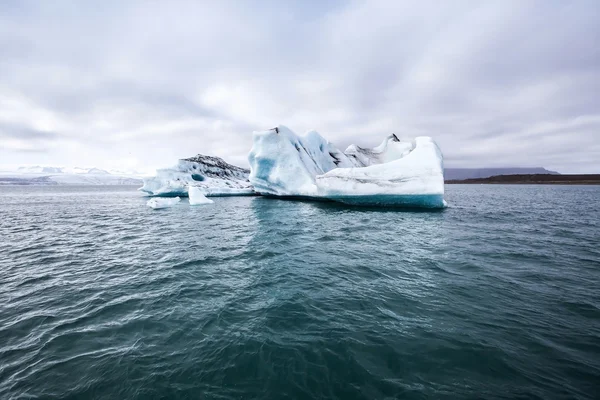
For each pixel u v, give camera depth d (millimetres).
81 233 10172
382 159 29594
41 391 2412
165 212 17078
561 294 4148
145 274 5453
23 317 3713
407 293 4266
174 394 2365
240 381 2494
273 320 3518
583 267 5449
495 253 6520
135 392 2391
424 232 9156
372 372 2562
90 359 2822
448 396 2277
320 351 2863
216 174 40219
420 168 14125
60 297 4363
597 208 17672
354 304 3926
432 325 3312
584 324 3287
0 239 9156
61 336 3244
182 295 4383
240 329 3324
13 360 2816
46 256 6910
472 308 3734
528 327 3229
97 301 4195
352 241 7961
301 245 7652
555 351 2789
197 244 8078
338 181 16500
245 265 5945
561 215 13898
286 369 2621
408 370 2578
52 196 40219
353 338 3072
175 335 3236
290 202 21406
